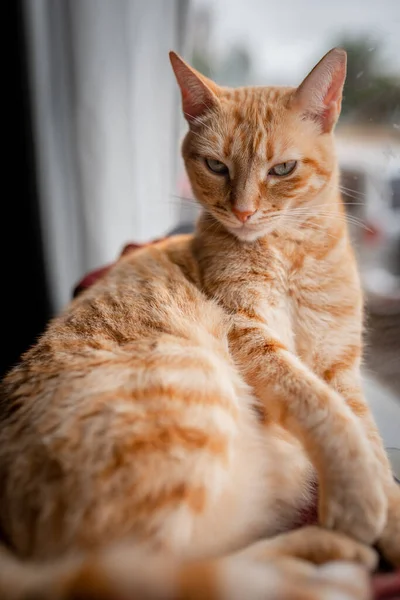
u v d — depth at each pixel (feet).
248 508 0.80
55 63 1.92
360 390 1.02
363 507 0.72
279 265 1.02
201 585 0.51
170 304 0.97
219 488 0.72
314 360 1.03
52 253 2.11
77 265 2.13
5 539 0.69
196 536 0.68
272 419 0.89
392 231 1.33
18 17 1.87
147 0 1.68
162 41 1.71
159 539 0.65
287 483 0.88
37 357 0.89
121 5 1.71
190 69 1.06
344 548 0.70
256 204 0.99
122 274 1.07
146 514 0.66
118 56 1.76
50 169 2.02
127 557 0.55
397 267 1.36
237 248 1.04
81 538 0.65
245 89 1.09
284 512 0.86
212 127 1.04
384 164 1.26
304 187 1.02
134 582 0.50
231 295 1.00
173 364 0.82
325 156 1.03
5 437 0.76
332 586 0.59
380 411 1.16
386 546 0.74
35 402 0.79
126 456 0.68
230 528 0.75
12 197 2.10
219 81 1.71
